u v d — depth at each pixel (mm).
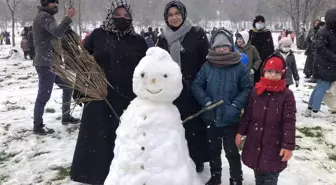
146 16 43781
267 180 3428
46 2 5207
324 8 35031
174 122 3125
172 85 3078
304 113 6730
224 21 82312
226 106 3562
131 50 3717
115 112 3652
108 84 3643
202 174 4164
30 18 41562
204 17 68875
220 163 3818
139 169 2938
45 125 6129
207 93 3662
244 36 5836
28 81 11430
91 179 3773
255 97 3404
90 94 3545
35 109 5652
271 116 3295
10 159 4969
